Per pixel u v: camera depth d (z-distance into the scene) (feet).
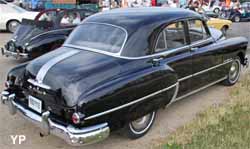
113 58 13.71
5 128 15.56
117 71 13.15
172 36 16.01
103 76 12.71
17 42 27.37
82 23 16.65
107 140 14.49
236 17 78.95
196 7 73.36
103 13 16.96
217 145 13.55
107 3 72.79
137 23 14.76
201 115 17.04
